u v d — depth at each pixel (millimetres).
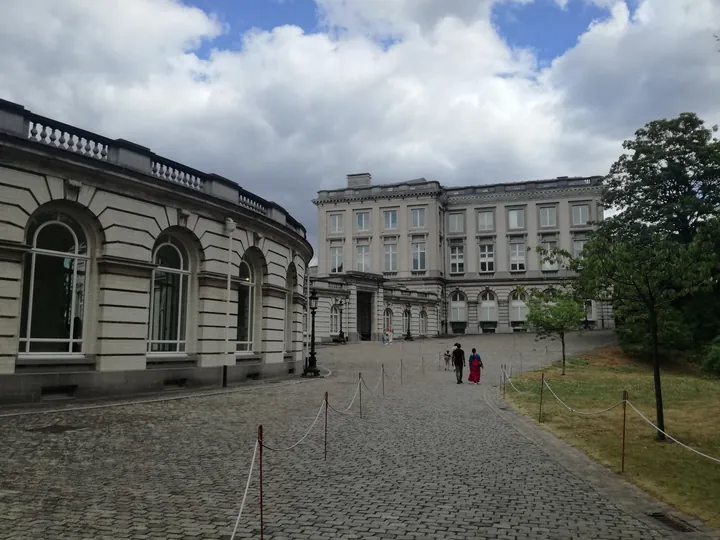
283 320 27844
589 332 60062
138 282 19078
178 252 21641
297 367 29750
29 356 16500
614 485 9023
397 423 14641
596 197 72188
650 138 46875
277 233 26875
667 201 45656
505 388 23609
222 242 22859
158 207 20047
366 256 77250
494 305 75125
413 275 74688
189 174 21891
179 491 8289
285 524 6996
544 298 31297
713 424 14883
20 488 8234
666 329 37656
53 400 16578
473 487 8766
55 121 17031
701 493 8672
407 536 6637
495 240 75938
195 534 6594
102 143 18516
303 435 12742
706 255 14086
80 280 18016
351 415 15773
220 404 17250
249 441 11906
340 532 6742
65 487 8344
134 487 8430
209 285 22000
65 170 17047
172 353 20906
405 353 44312
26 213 16156
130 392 18641
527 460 10664
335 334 54781
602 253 14477
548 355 42344
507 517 7371
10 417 13828
